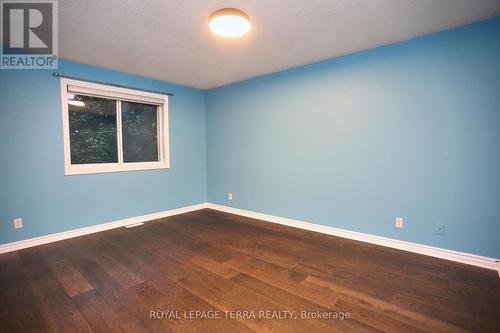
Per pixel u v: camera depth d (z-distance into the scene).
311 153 3.46
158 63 3.33
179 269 2.42
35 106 2.97
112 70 3.60
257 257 2.67
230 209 4.59
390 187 2.84
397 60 2.71
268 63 3.36
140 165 4.01
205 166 4.98
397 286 2.08
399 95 2.72
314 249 2.86
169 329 1.62
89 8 2.02
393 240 2.85
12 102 2.82
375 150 2.92
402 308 1.81
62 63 3.15
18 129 2.86
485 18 2.23
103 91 3.52
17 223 2.88
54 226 3.15
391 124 2.79
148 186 4.10
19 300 1.93
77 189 3.34
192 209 4.75
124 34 2.48
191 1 1.93
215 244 3.04
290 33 2.48
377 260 2.56
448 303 1.85
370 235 3.01
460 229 2.46
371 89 2.91
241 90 4.26
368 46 2.81
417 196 2.67
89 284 2.15
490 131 2.28
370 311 1.78
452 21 2.27
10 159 2.82
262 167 4.05
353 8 2.04
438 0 1.94
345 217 3.20
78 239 3.22
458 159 2.44
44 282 2.18
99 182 3.54
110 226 3.65
